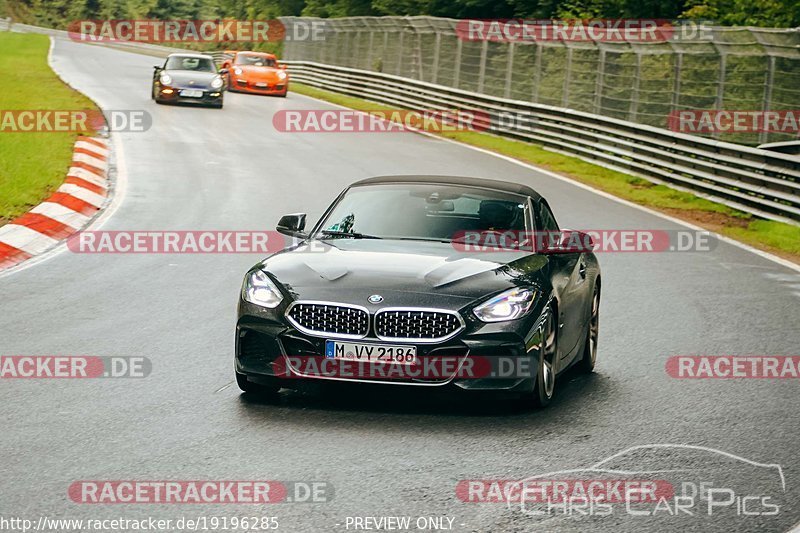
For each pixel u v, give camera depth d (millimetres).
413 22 112875
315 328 18625
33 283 30047
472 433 17766
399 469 15672
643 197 58156
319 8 187250
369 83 114125
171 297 28828
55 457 15750
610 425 18609
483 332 18391
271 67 116188
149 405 18812
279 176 57562
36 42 190875
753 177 52594
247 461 15844
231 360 22375
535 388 18969
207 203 47375
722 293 33344
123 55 175000
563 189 59438
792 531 13633
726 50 65625
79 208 42969
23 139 61406
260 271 19797
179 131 74812
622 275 36156
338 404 19344
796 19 92000
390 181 23688
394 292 18656
